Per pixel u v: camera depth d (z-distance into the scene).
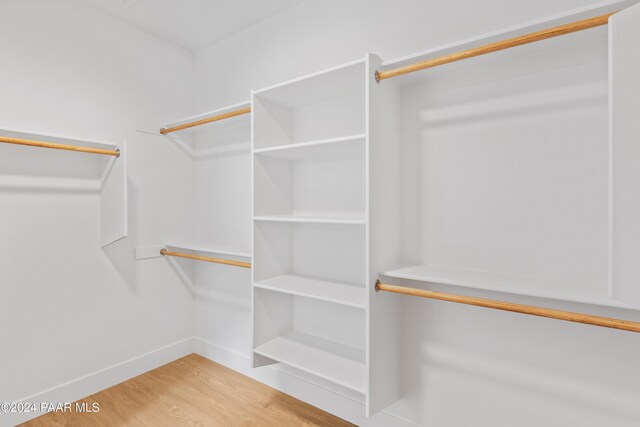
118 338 2.28
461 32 1.47
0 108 1.79
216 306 2.57
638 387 1.15
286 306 2.03
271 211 1.92
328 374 1.56
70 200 2.06
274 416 1.88
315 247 1.97
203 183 2.66
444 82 1.51
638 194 0.82
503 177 1.39
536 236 1.32
